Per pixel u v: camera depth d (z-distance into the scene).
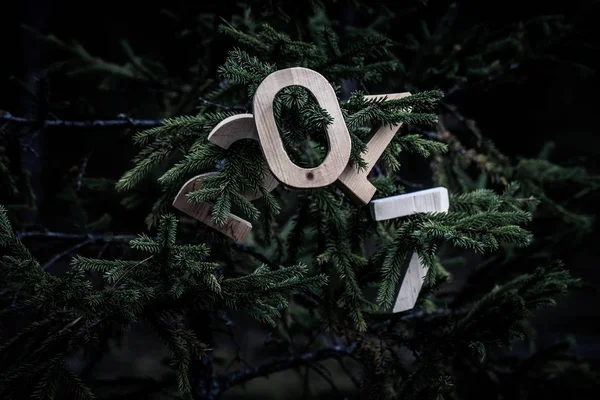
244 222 1.28
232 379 1.78
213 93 1.53
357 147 1.27
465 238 1.26
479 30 1.80
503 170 1.86
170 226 1.23
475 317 1.44
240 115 1.24
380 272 1.41
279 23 1.79
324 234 1.46
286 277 1.28
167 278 1.27
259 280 1.27
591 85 5.89
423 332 1.47
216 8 1.64
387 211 1.32
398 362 1.48
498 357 1.87
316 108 1.23
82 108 1.72
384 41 1.40
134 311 1.25
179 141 1.37
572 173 1.89
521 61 1.84
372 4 1.86
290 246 1.51
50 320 1.35
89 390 1.27
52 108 1.66
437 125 1.88
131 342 4.32
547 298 1.39
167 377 1.84
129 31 6.33
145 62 2.11
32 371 1.27
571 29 1.81
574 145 6.12
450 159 1.87
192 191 1.27
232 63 1.30
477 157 1.86
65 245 1.80
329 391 3.36
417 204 1.33
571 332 4.36
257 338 4.13
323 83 1.23
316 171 1.22
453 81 1.78
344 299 1.40
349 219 1.44
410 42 1.88
